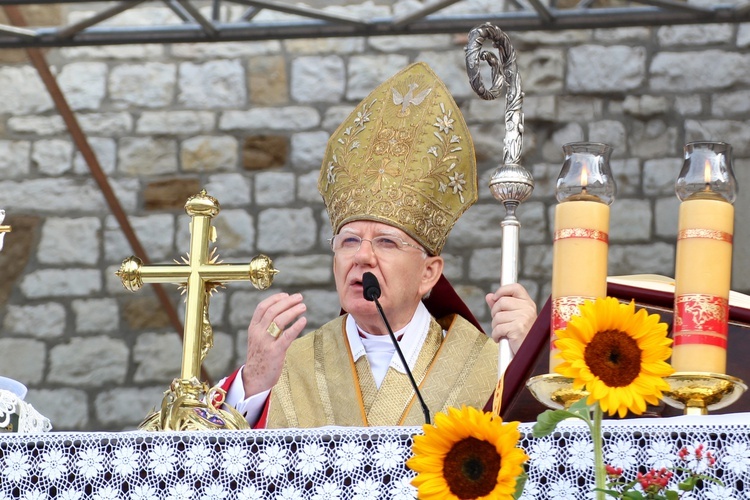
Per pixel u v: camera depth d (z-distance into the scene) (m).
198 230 6.05
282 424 8.09
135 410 18.56
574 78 18.06
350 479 4.76
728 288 5.26
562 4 17.41
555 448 4.66
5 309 18.80
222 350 18.17
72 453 4.95
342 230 8.21
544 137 18.02
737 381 5.00
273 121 18.77
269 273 5.96
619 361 3.91
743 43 17.89
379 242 8.11
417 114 8.41
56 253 18.89
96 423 18.55
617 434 4.64
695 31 17.98
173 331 18.72
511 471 3.80
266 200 18.59
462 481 3.87
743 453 4.54
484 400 7.98
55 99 18.45
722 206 5.29
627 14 15.69
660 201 17.73
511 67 6.61
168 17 18.42
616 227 17.73
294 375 8.33
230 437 4.88
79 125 18.83
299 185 18.61
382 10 18.27
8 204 18.94
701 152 5.48
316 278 18.38
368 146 8.38
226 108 18.88
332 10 18.33
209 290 6.08
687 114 17.86
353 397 8.10
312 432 4.83
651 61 18.00
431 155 8.30
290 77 18.81
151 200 18.78
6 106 19.11
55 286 18.81
